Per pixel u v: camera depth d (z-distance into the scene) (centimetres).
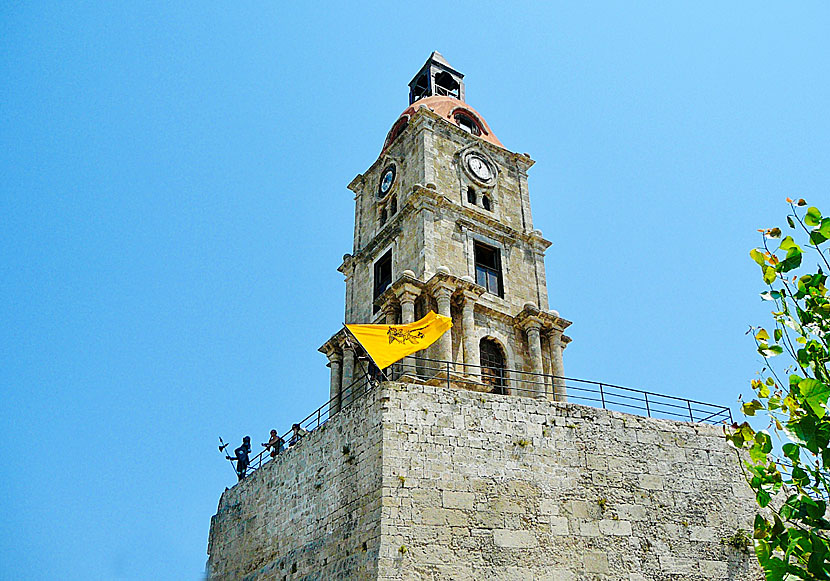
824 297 2034
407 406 3362
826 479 1883
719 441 3822
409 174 5359
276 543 3803
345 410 3606
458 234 5041
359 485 3312
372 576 2984
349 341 4888
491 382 4659
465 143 5556
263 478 4150
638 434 3688
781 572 1872
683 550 3472
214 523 4478
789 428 1930
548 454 3466
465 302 4603
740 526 3631
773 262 2112
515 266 5203
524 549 3206
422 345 4059
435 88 6275
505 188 5569
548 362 4862
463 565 3084
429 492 3194
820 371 1972
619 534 3400
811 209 2086
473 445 3359
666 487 3600
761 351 2088
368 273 5306
